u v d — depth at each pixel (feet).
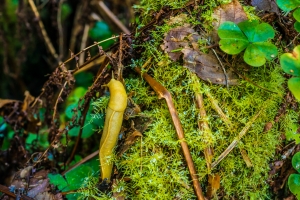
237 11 2.62
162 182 2.53
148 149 2.57
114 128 2.53
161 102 2.60
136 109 2.61
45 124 3.32
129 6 4.49
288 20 2.68
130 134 2.59
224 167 2.59
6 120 3.25
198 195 2.50
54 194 2.77
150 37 2.67
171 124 2.57
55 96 3.50
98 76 2.78
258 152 2.62
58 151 3.06
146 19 2.77
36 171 2.91
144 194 2.53
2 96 5.18
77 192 2.70
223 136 2.59
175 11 2.66
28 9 4.28
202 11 2.65
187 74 2.58
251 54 2.49
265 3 2.68
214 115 2.59
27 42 4.46
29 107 3.23
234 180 2.62
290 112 2.68
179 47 2.60
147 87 2.65
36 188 2.80
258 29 2.53
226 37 2.52
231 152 2.59
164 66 2.62
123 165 2.58
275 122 2.64
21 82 5.03
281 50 2.68
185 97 2.60
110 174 2.59
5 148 3.43
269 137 2.63
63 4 4.62
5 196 2.81
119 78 2.64
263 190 2.69
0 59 4.98
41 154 3.02
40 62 5.09
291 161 2.70
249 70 2.59
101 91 2.83
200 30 2.62
